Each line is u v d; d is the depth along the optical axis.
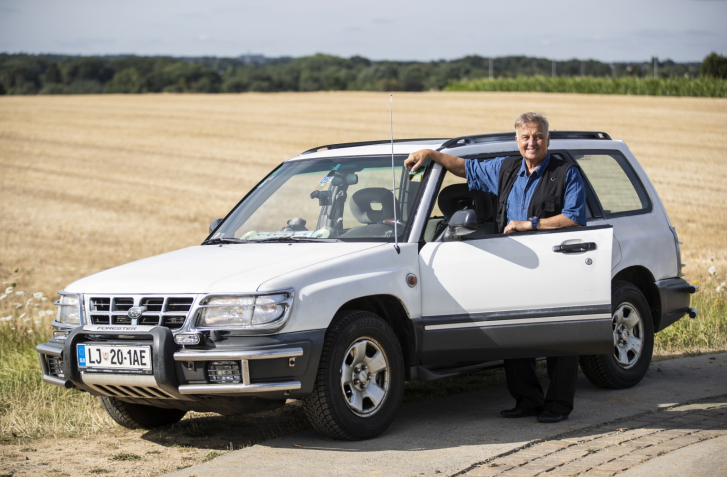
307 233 6.50
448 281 6.09
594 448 5.38
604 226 6.25
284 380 5.26
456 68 146.25
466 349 6.09
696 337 9.63
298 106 63.44
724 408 6.54
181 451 5.77
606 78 69.81
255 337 5.20
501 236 6.17
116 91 151.38
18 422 6.54
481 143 6.89
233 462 5.30
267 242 6.49
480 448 5.47
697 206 24.69
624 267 7.35
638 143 37.56
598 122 44.41
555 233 6.23
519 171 6.29
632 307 7.48
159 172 37.38
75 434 6.32
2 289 17.27
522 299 6.12
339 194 6.82
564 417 6.25
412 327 6.01
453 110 53.44
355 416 5.66
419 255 6.12
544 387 7.62
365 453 5.43
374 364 5.81
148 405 6.36
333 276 5.60
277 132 47.50
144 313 5.40
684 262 16.44
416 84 142.38
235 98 75.25
